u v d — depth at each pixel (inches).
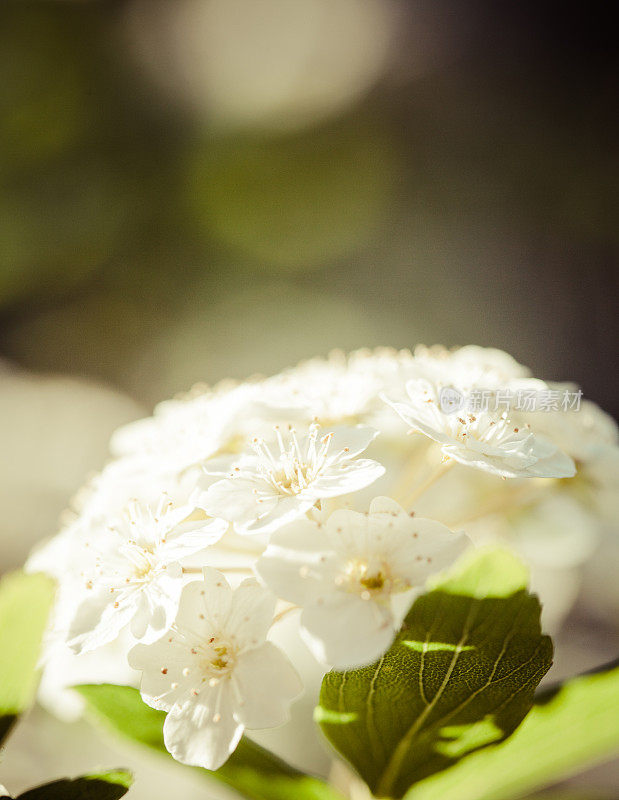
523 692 3.4
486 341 15.0
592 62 16.6
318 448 3.7
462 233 16.7
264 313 16.3
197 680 3.5
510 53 17.3
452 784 3.6
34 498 9.1
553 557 4.5
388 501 3.5
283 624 4.5
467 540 3.4
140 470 3.9
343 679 3.3
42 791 3.4
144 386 14.8
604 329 14.7
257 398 3.9
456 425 3.7
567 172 16.4
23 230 16.9
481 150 17.2
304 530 3.5
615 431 4.2
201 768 3.5
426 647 3.3
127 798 4.5
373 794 3.4
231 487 3.6
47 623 3.4
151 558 3.6
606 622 7.0
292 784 3.5
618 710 3.5
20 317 16.5
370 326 15.6
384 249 17.0
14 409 11.6
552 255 16.0
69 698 4.0
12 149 17.3
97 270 17.2
